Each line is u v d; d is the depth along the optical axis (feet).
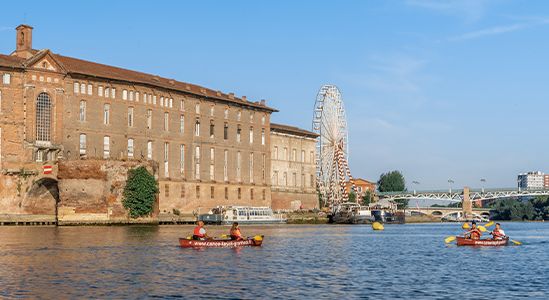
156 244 280.31
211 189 579.07
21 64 460.55
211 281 175.32
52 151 469.57
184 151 556.92
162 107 539.29
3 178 451.12
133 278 178.09
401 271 202.69
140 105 521.65
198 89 586.86
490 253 267.80
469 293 162.81
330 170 629.51
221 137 592.60
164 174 540.11
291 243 314.35
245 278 181.78
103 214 442.91
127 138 511.40
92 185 441.27
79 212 440.45
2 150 453.17
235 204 602.85
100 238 313.94
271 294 157.69
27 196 453.17
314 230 469.98
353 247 296.51
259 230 453.17
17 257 223.92
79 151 483.10
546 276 193.77
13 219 446.60
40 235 334.24
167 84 552.82
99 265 204.13
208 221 531.09
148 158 527.40
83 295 152.66
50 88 469.16
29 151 460.55
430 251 276.62
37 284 166.61
